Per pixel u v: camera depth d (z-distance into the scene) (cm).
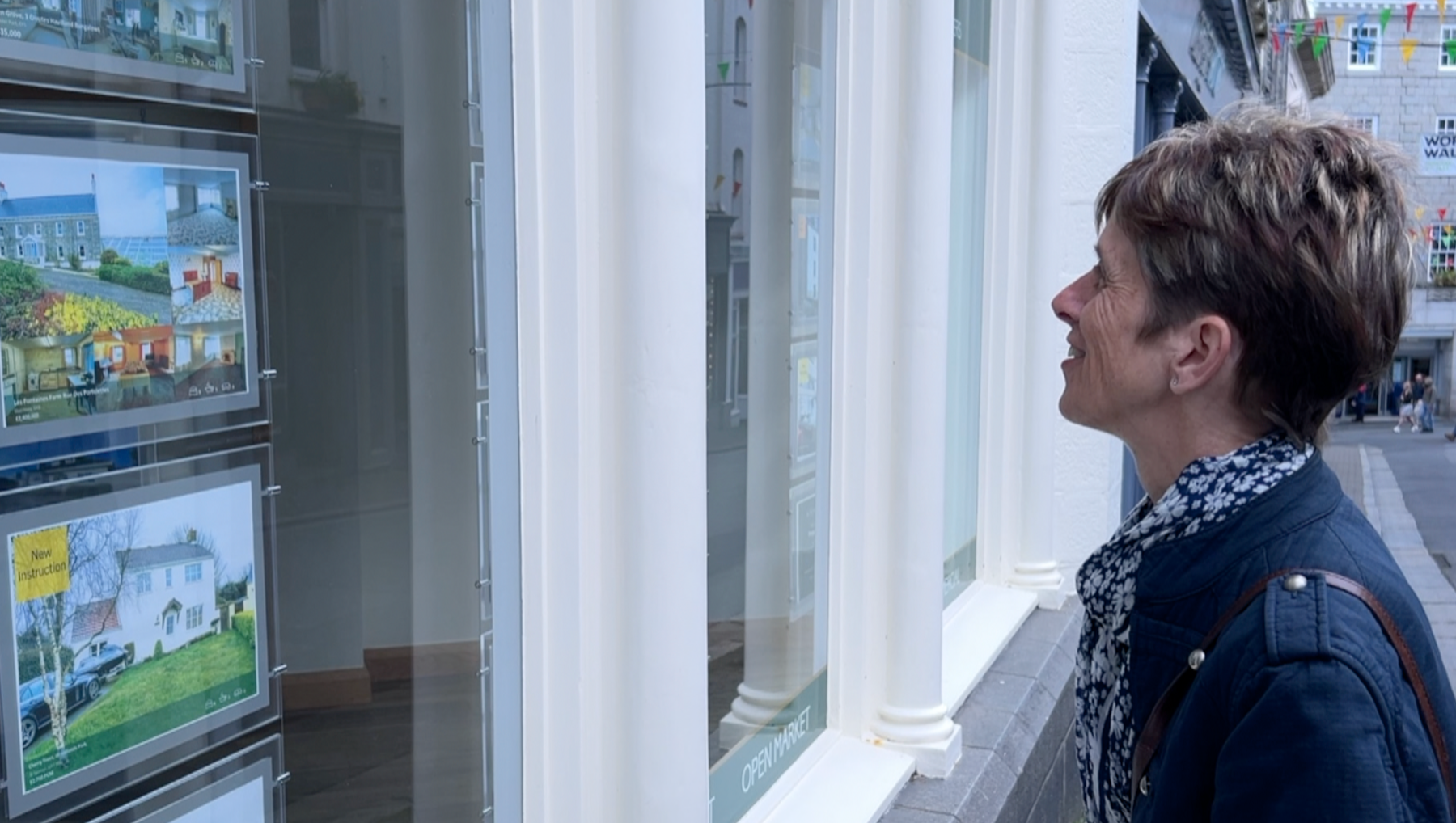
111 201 123
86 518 122
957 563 433
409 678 166
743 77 262
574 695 184
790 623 294
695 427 187
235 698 142
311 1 147
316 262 150
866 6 295
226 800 142
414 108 160
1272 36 1909
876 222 300
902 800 293
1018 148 447
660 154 176
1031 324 455
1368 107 4119
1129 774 129
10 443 114
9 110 112
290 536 149
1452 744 112
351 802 157
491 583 175
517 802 183
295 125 146
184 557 134
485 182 170
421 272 163
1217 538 122
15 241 113
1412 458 3212
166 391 131
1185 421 132
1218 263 123
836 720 310
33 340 116
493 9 169
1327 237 119
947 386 416
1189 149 128
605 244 179
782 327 285
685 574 187
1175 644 122
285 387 146
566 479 181
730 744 266
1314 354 122
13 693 116
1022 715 360
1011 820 323
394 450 162
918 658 309
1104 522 502
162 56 128
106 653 125
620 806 188
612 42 175
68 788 122
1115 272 134
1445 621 1050
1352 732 104
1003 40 436
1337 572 114
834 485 303
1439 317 4744
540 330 178
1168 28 744
